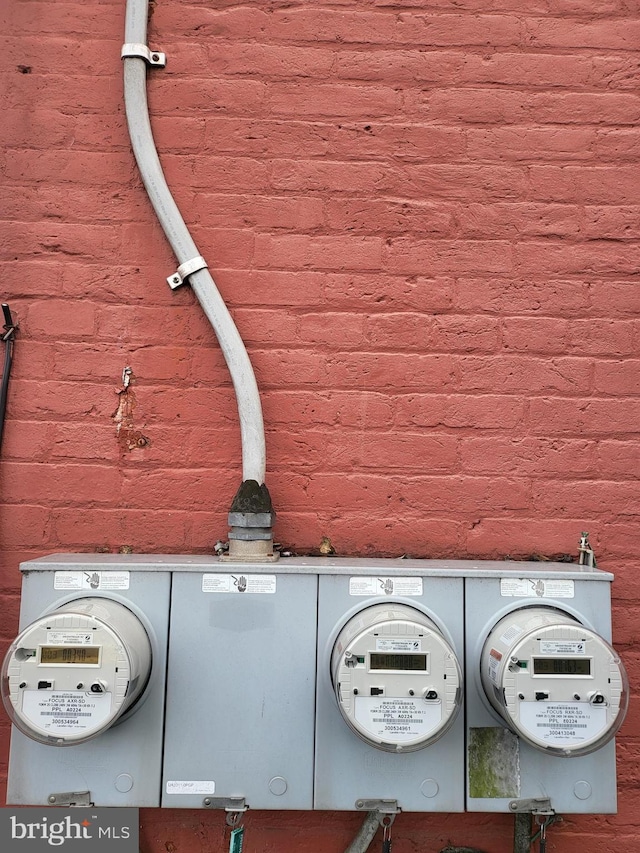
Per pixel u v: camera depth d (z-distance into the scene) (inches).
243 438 62.7
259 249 68.2
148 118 67.6
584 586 56.4
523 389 67.5
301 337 67.5
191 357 66.9
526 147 70.1
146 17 68.7
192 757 54.2
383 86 70.3
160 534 65.2
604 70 70.9
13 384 66.0
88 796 53.5
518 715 50.0
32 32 69.9
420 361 67.6
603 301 68.5
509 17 71.0
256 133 69.4
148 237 67.9
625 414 67.2
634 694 63.7
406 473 66.4
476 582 56.5
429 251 68.8
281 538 65.3
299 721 54.7
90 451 65.9
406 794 54.1
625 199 69.7
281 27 70.6
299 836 61.4
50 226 67.6
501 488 66.3
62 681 49.4
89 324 66.9
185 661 55.0
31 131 68.6
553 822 62.4
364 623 52.4
